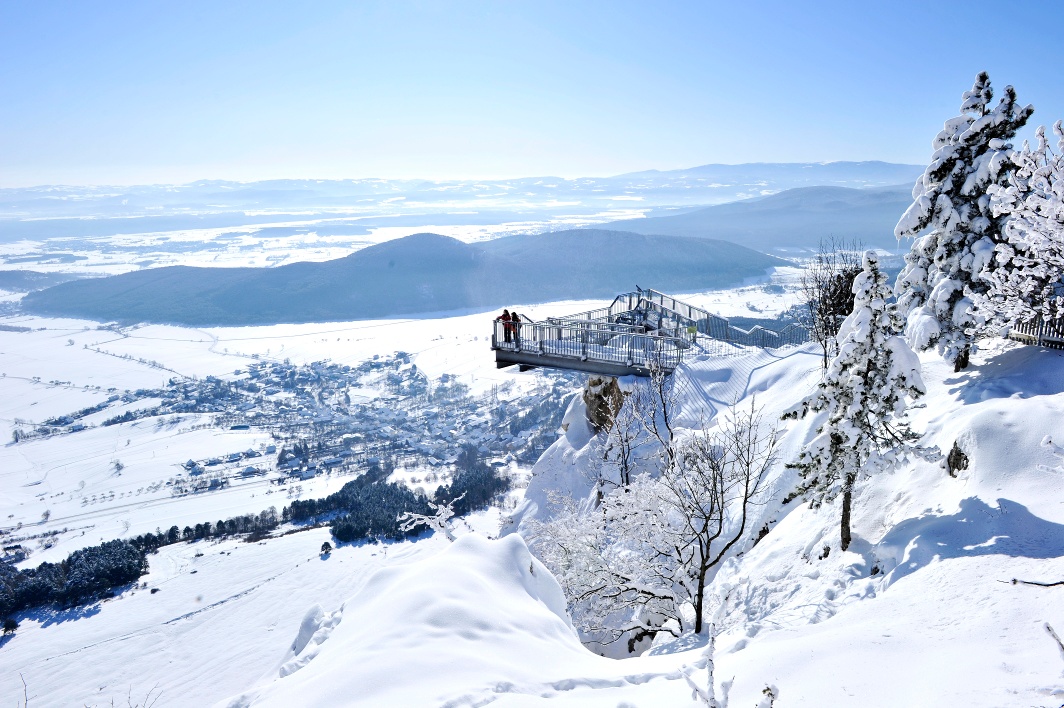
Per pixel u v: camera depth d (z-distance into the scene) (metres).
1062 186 14.12
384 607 11.08
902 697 8.04
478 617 10.64
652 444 30.52
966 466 16.45
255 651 119.25
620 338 38.62
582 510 32.00
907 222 25.20
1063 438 15.39
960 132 23.59
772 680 9.15
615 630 20.23
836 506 19.41
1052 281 15.69
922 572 13.44
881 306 16.22
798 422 25.58
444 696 8.06
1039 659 8.37
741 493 23.92
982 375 23.09
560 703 8.42
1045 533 12.98
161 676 114.19
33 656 123.38
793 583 16.81
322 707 8.13
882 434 16.84
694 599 18.42
